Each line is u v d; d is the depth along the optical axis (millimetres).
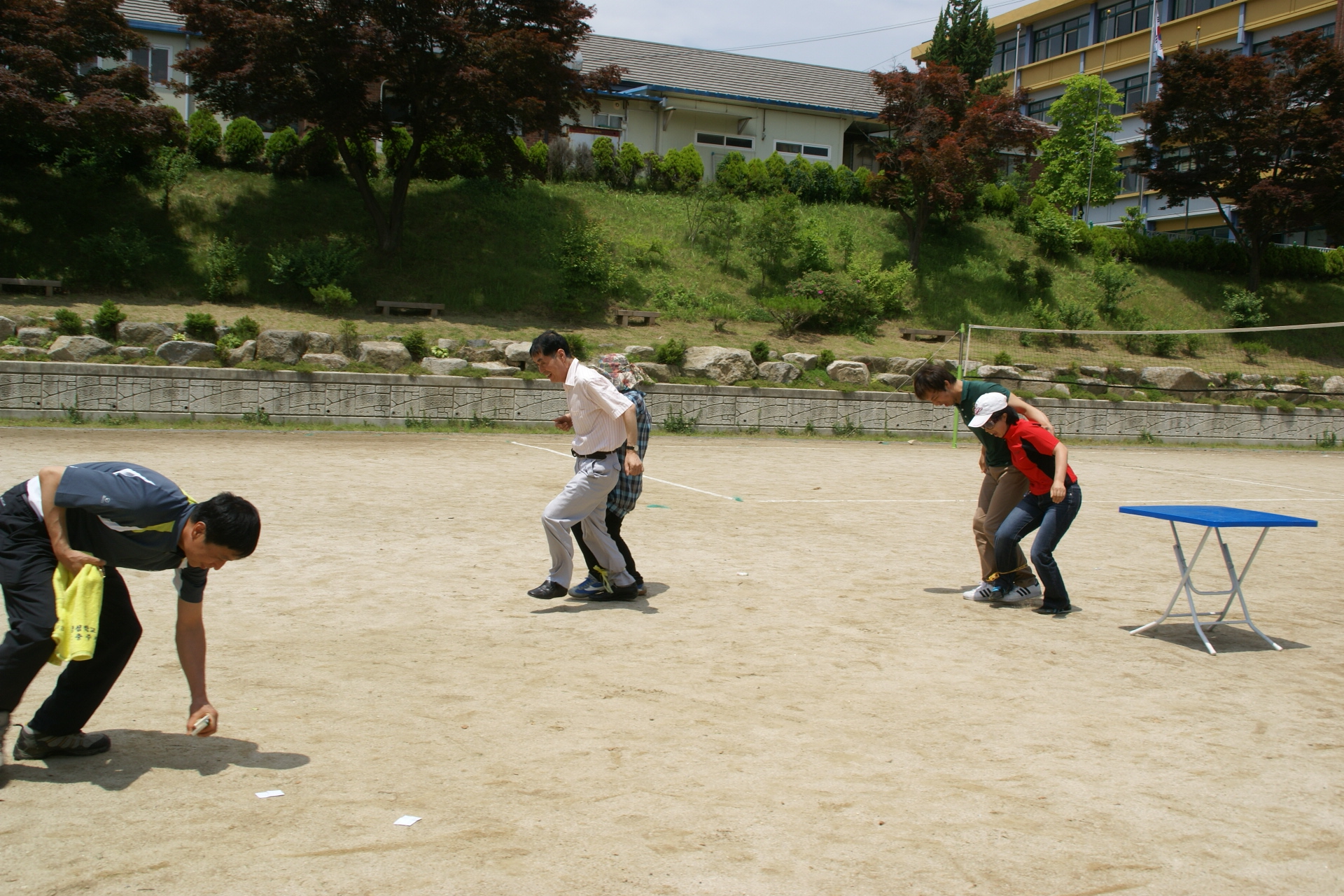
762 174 30469
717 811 3131
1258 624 6133
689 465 14852
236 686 4285
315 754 3535
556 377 6039
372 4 20391
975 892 2637
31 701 4008
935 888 2656
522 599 6176
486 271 23234
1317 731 4125
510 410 18938
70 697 3346
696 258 26391
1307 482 15680
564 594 6109
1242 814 3236
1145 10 43688
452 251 23766
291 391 17500
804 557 7910
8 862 2656
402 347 18766
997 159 28062
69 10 20203
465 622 5559
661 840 2904
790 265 26891
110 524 3152
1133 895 2660
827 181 31266
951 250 29938
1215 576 7668
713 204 26938
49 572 3166
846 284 24750
